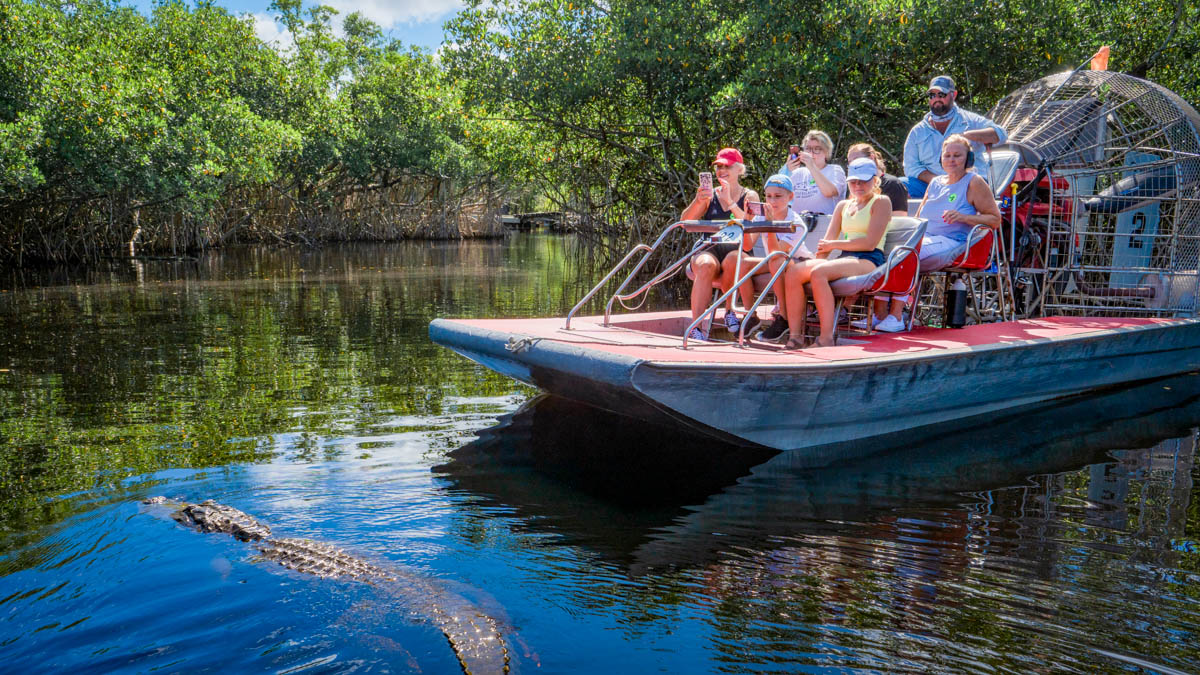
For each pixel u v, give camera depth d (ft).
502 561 10.86
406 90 121.29
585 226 71.82
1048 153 24.25
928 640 8.78
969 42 38.17
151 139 65.87
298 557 10.50
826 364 15.01
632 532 11.92
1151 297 23.70
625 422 18.04
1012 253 22.21
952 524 12.21
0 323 34.45
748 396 14.82
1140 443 16.56
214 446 16.06
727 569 10.62
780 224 16.15
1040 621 9.18
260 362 25.34
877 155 19.36
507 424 17.85
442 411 19.02
